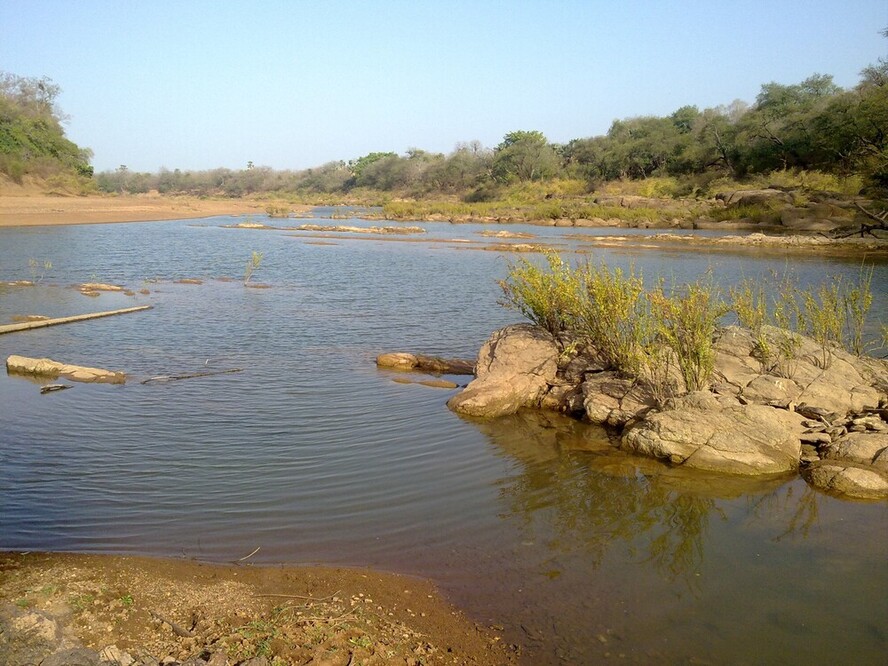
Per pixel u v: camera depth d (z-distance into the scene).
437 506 7.70
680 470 8.88
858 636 5.56
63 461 8.67
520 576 6.35
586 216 65.56
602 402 10.48
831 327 11.98
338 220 72.25
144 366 13.44
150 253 35.19
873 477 8.27
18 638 4.63
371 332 16.94
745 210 58.44
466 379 12.85
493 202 91.56
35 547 6.58
